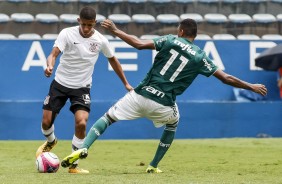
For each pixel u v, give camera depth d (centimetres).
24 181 2441
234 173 2847
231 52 5419
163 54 2659
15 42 5225
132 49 5294
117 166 3250
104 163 3406
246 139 4969
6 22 5909
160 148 2831
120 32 2647
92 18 2795
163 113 2695
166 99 2670
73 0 6116
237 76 5422
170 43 2650
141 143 4675
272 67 5225
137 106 2680
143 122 5144
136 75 5300
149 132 5150
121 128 5122
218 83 5356
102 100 5250
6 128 5081
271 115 5259
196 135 5206
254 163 3369
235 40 5419
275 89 5419
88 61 2884
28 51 5244
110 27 2636
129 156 3800
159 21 5991
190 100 5331
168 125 2800
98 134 2698
